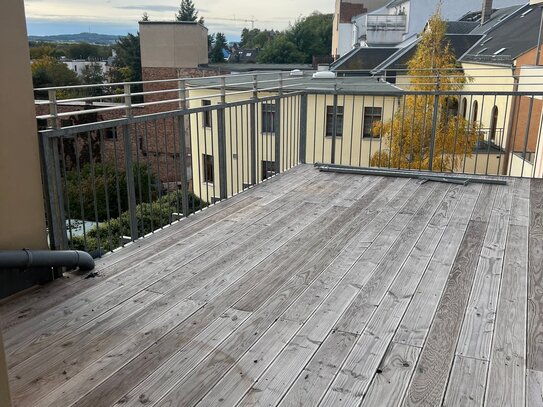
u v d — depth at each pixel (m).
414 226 3.71
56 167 2.76
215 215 4.03
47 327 2.32
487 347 2.12
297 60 58.34
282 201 4.42
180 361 2.05
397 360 2.04
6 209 2.52
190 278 2.86
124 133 3.24
